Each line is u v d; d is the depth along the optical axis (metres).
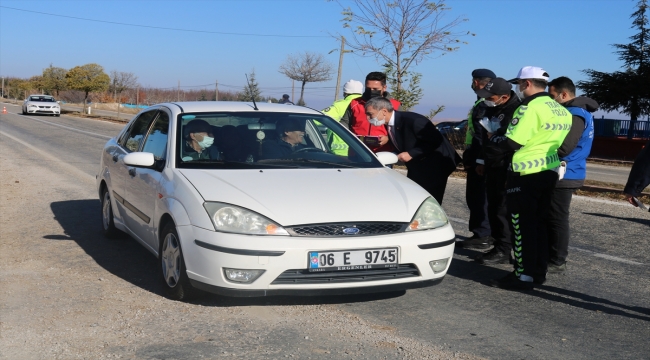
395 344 4.02
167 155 5.22
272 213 4.31
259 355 3.80
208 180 4.71
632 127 32.09
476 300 5.04
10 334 4.11
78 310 4.59
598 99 40.97
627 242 7.42
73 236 7.10
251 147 5.35
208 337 4.09
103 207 7.11
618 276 5.90
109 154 6.91
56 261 5.98
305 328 4.28
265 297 4.93
